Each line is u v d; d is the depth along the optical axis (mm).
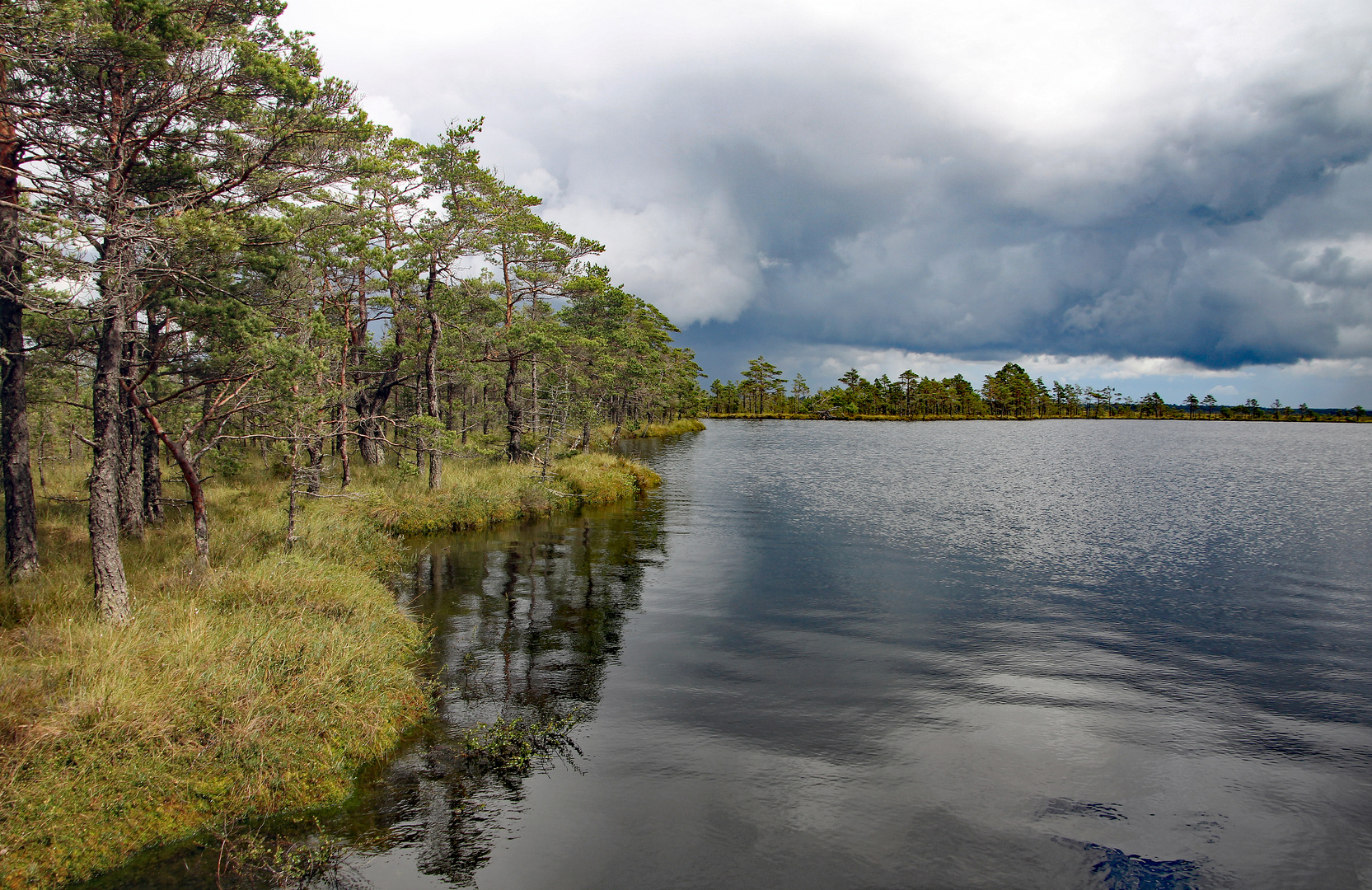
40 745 6223
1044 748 8469
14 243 8953
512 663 10859
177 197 9867
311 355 12594
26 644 7832
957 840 6574
